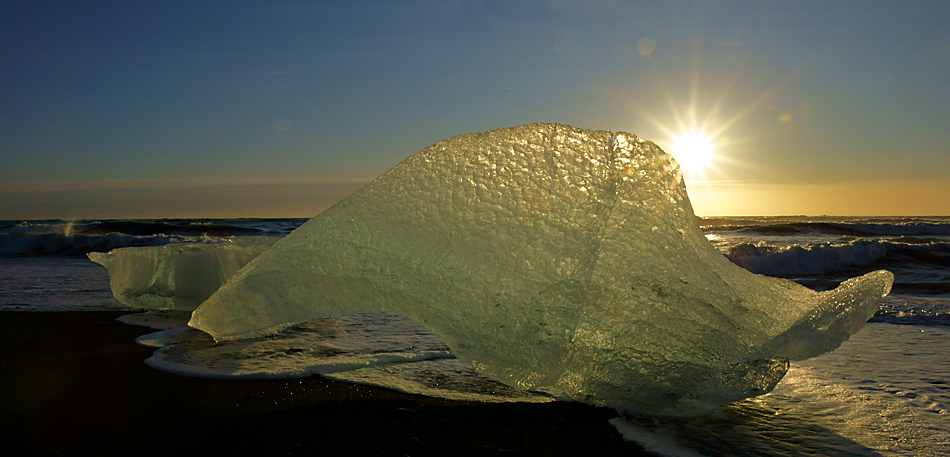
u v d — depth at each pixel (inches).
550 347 78.1
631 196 85.7
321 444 73.2
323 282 85.3
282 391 93.7
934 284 235.1
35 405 85.4
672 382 81.1
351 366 108.0
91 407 85.0
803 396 93.0
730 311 83.2
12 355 114.2
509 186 84.7
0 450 69.2
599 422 81.7
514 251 79.7
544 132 90.1
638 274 81.7
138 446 71.6
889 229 672.4
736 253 331.6
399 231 84.0
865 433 76.9
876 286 87.9
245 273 90.2
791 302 89.9
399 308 82.4
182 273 161.8
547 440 75.4
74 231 620.1
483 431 78.2
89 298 186.2
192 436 74.8
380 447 72.7
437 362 112.1
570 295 77.6
